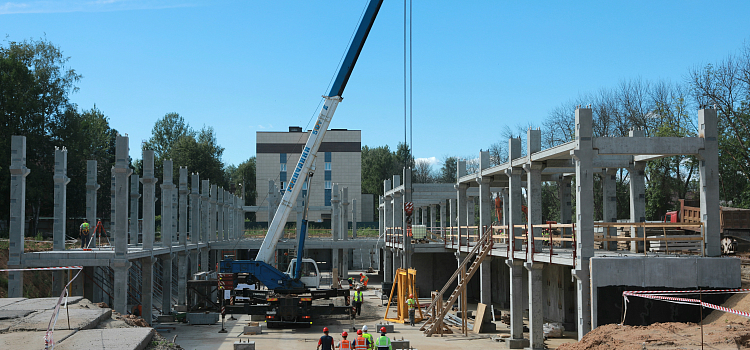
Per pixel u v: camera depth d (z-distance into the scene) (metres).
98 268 29.22
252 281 29.91
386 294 38.56
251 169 116.56
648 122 48.88
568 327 26.52
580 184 17.28
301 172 31.05
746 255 26.97
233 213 56.72
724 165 40.88
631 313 16.67
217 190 50.34
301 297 28.11
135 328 12.76
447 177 112.75
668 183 44.25
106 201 65.38
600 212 52.41
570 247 27.52
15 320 12.98
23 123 48.19
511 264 22.89
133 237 34.62
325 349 17.03
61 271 24.67
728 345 13.62
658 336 14.70
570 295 26.69
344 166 92.88
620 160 22.89
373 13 29.83
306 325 27.89
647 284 16.73
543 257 19.89
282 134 93.56
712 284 16.77
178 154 93.25
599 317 16.67
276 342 23.72
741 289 16.69
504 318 28.88
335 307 28.50
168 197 31.41
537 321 20.73
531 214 21.58
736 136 38.72
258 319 31.03
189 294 31.73
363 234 78.19
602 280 16.72
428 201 46.22
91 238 29.50
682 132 42.09
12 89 47.22
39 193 47.66
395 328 27.72
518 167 23.42
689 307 16.67
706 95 39.94
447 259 42.50
